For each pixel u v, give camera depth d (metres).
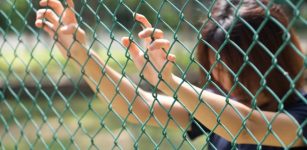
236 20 2.09
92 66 2.75
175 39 2.24
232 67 2.29
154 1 7.74
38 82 3.06
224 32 2.13
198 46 2.39
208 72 2.15
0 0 5.93
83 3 2.64
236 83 2.06
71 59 2.80
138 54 2.49
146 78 2.46
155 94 2.37
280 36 2.28
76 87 2.84
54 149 7.68
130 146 7.71
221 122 2.23
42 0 2.83
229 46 2.28
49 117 9.66
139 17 2.40
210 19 2.12
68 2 2.74
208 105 2.18
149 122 2.87
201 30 2.16
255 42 1.98
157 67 2.33
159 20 2.29
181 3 4.94
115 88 2.62
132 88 2.80
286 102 2.33
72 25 2.69
